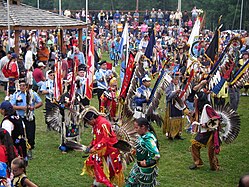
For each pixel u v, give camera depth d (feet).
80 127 30.78
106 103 31.68
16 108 27.81
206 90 28.73
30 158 28.86
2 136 19.84
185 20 109.50
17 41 57.62
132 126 24.35
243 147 32.89
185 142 33.73
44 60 60.34
